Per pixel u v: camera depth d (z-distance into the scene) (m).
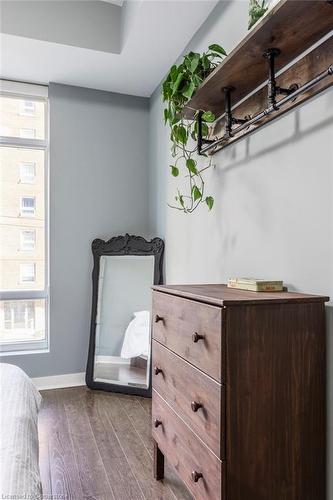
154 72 2.93
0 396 1.31
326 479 1.21
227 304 1.11
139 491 1.70
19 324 3.20
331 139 1.23
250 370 1.13
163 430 1.64
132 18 2.33
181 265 2.59
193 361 1.32
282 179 1.49
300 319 1.19
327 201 1.25
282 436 1.16
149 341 2.96
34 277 3.24
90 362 3.11
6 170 3.18
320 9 1.11
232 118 1.69
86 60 2.75
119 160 3.35
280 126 1.50
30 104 3.23
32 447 1.08
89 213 3.25
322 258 1.27
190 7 2.10
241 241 1.79
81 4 2.60
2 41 2.49
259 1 1.60
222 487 1.10
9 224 3.18
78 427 2.34
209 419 1.19
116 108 3.34
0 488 0.78
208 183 2.16
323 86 1.25
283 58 1.40
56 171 3.15
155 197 3.24
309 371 1.20
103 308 3.19
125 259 3.18
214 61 2.04
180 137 2.01
